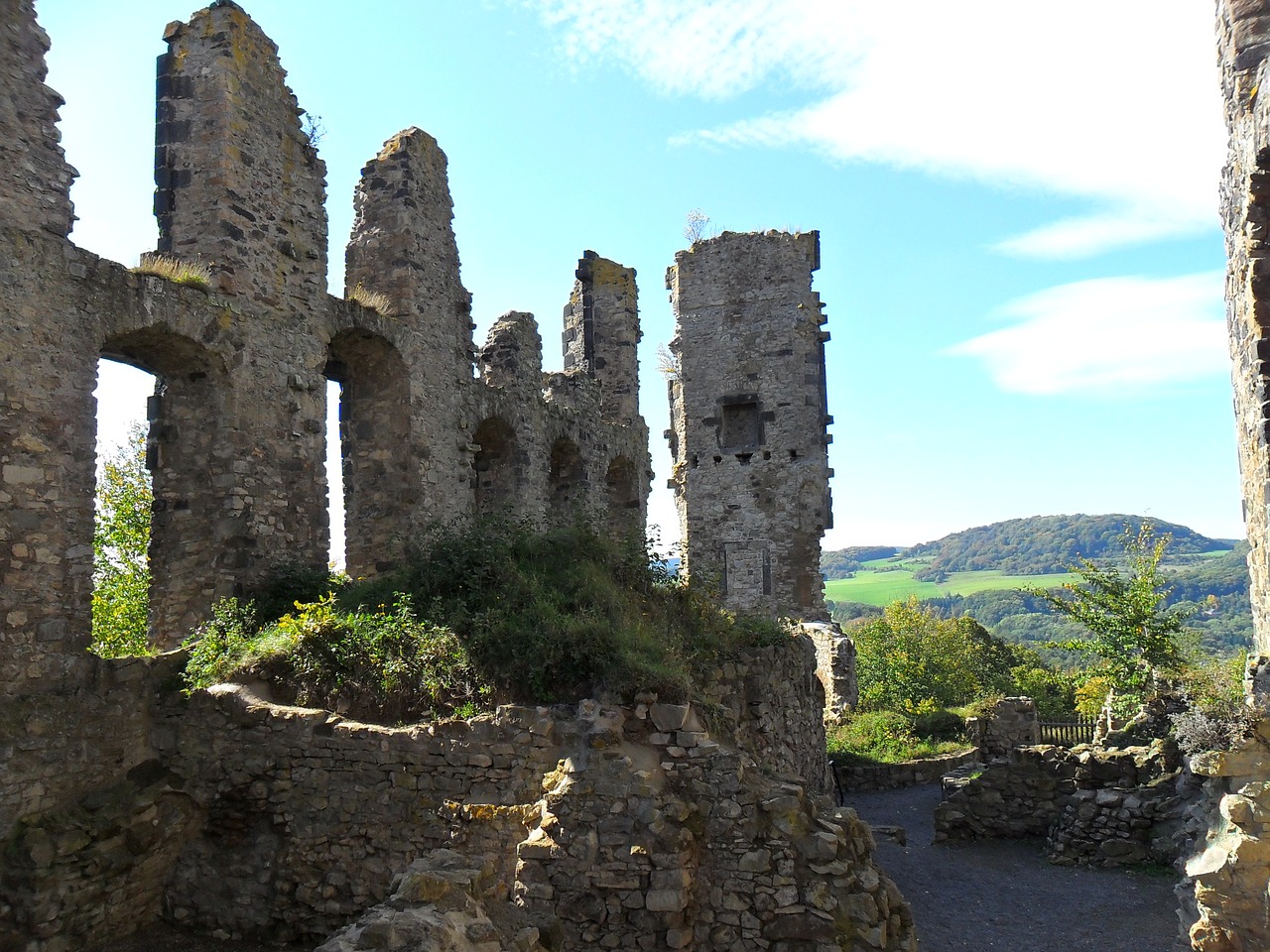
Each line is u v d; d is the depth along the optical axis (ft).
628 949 28.30
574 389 76.59
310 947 31.63
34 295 34.63
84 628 35.19
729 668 43.19
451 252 61.52
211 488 43.04
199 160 44.29
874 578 556.51
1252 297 32.12
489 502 67.00
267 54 47.44
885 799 71.10
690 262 93.15
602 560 43.70
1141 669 69.41
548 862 29.12
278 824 33.01
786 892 28.58
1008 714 70.38
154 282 39.78
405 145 57.52
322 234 50.34
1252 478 34.19
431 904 19.84
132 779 34.40
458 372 60.70
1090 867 48.88
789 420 89.15
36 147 35.24
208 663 35.91
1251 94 32.37
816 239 91.81
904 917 30.07
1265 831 29.37
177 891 33.71
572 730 30.78
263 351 45.21
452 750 31.53
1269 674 32.04
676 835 28.81
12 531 33.09
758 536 88.63
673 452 97.86
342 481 56.44
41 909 29.91
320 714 33.32
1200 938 29.60
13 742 31.35
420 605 37.60
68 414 35.63
